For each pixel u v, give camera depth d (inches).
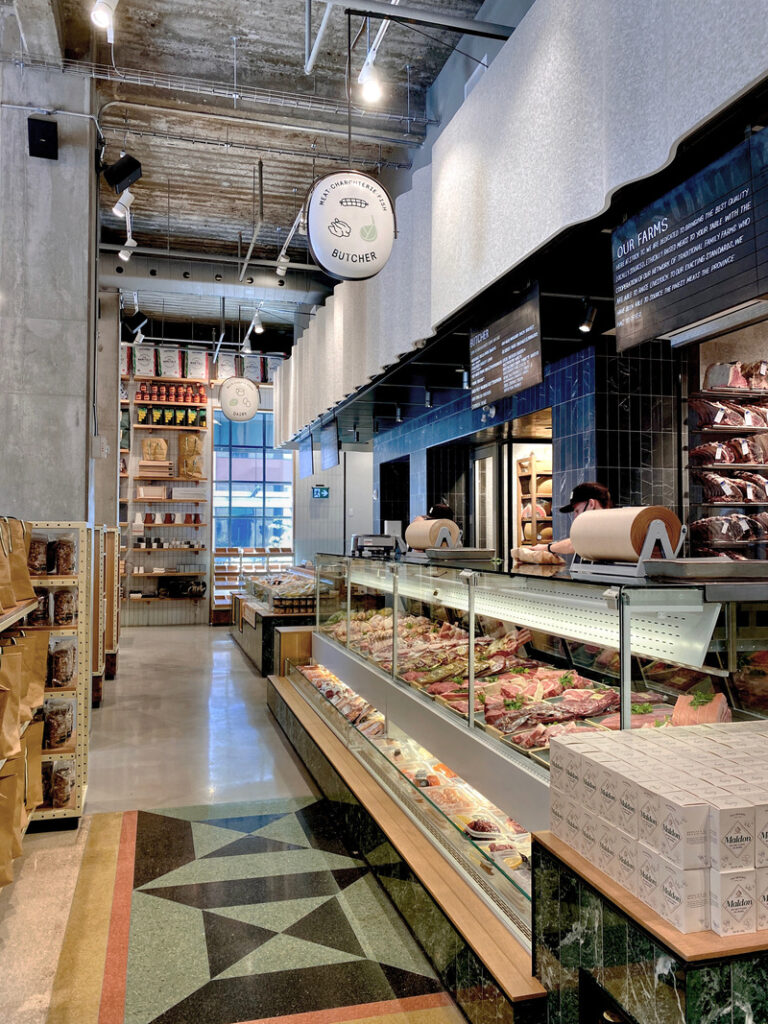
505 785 94.4
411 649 138.0
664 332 123.3
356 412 356.5
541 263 154.8
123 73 216.1
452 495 357.4
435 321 193.0
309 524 560.4
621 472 218.5
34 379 198.5
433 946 97.0
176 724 237.3
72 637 151.2
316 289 373.7
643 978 52.8
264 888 124.0
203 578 521.3
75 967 100.4
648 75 109.3
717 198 111.8
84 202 204.1
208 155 286.0
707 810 51.3
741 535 197.9
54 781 148.9
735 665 77.0
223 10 211.8
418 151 264.8
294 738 205.2
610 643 81.7
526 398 260.4
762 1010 49.6
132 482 507.8
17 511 195.9
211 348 516.4
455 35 223.6
